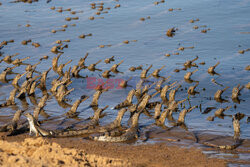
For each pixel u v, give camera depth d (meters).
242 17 88.38
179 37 75.50
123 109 34.56
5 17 98.31
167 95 45.72
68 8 107.56
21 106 40.81
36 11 104.75
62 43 74.50
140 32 80.62
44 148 21.59
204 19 88.94
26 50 70.00
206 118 37.66
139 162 24.09
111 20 91.75
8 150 21.94
